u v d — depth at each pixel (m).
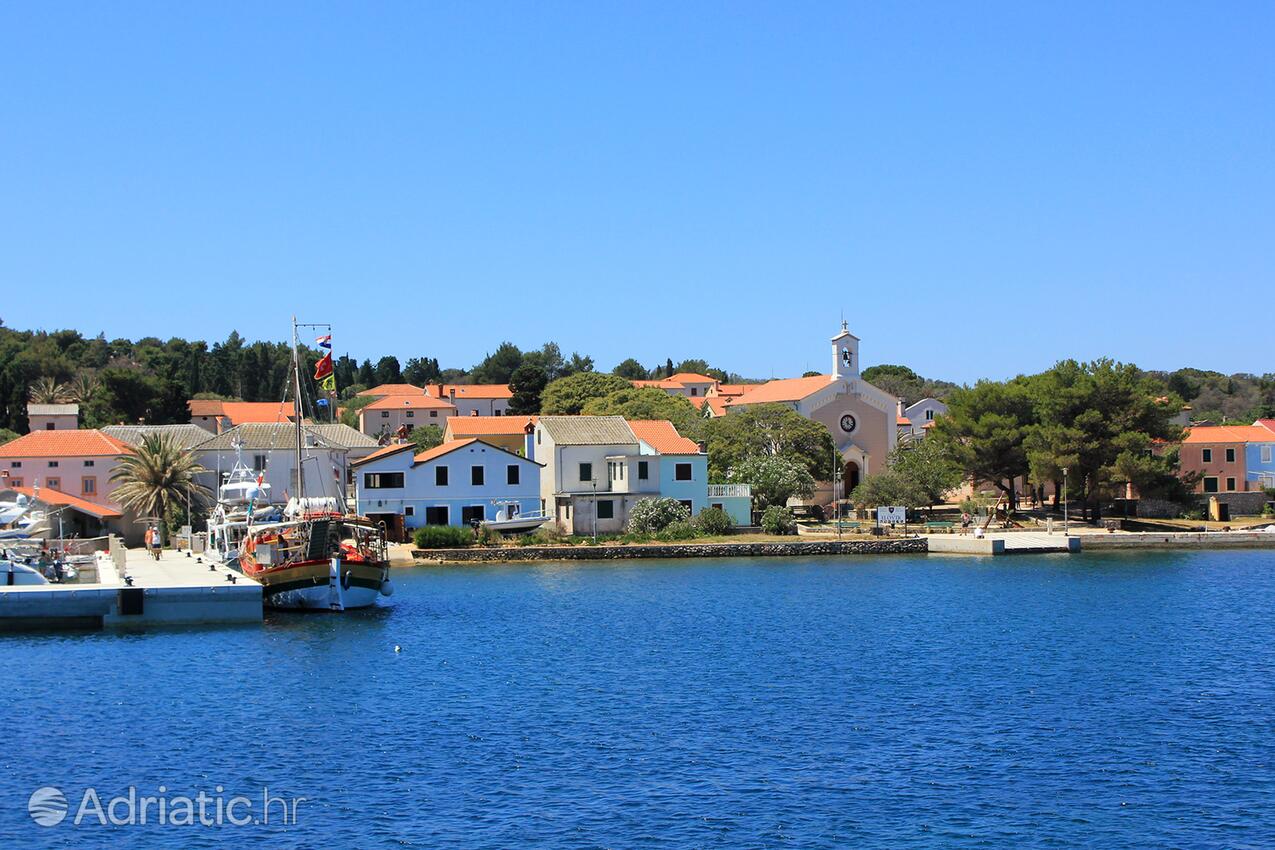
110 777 42.16
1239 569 104.00
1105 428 124.44
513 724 48.88
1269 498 142.25
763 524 121.50
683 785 40.97
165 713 50.56
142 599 70.31
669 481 121.06
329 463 124.56
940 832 36.62
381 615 76.62
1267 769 42.41
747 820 37.66
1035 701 52.78
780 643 67.19
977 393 136.25
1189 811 38.31
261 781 41.66
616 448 122.75
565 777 41.88
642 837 36.31
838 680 57.25
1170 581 95.88
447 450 116.12
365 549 80.44
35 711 50.72
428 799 39.69
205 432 149.75
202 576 79.44
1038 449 126.69
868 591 89.75
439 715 50.34
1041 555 115.19
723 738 46.72
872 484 134.00
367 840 36.22
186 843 36.12
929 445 140.38
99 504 121.25
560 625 73.12
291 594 76.38
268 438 124.12
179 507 114.88
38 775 42.31
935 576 99.31
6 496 107.62
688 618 76.25
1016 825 37.19
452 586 92.00
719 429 139.88
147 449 116.00
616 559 110.38
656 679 57.47
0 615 68.00
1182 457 148.62
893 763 43.38
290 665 60.28
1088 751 44.78
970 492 161.38
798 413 144.25
